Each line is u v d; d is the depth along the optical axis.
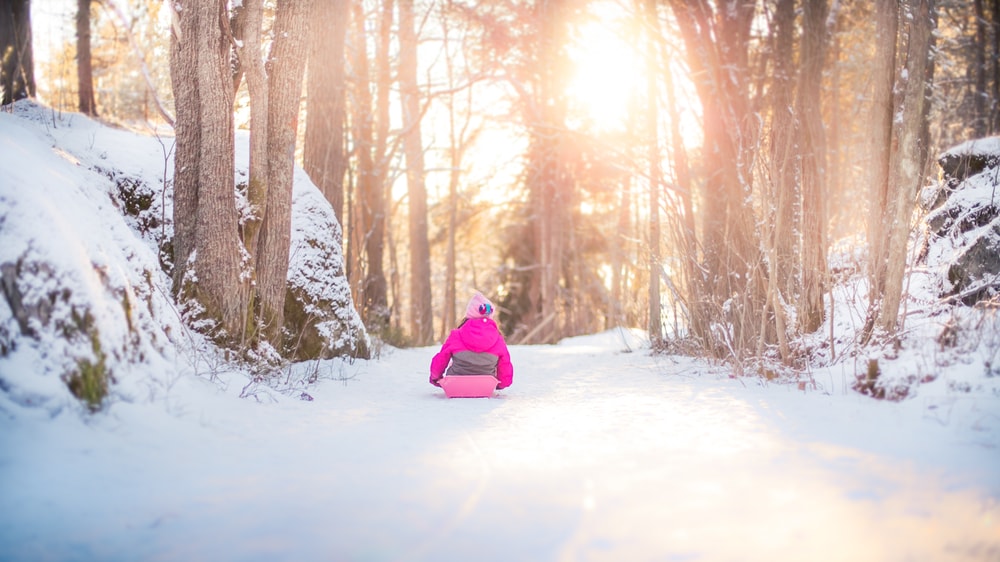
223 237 7.29
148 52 18.48
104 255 5.52
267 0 11.23
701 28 12.85
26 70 12.74
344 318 10.27
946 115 16.81
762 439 4.73
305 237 10.04
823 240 8.73
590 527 3.06
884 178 8.34
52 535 2.99
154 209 8.71
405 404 6.77
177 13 7.54
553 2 18.98
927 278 8.20
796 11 12.17
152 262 6.77
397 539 2.94
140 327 5.64
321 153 13.49
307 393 6.97
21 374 4.33
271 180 7.90
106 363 4.83
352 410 6.28
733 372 7.95
